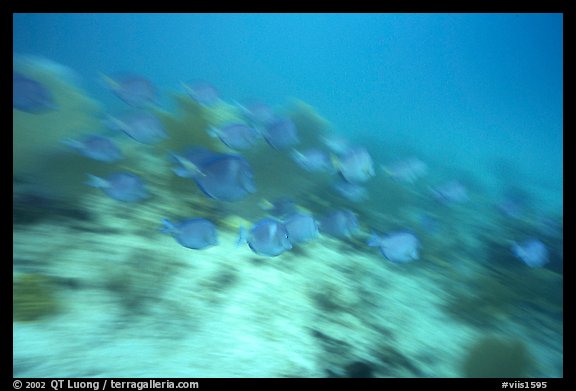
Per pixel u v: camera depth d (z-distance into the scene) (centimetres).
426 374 156
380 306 187
